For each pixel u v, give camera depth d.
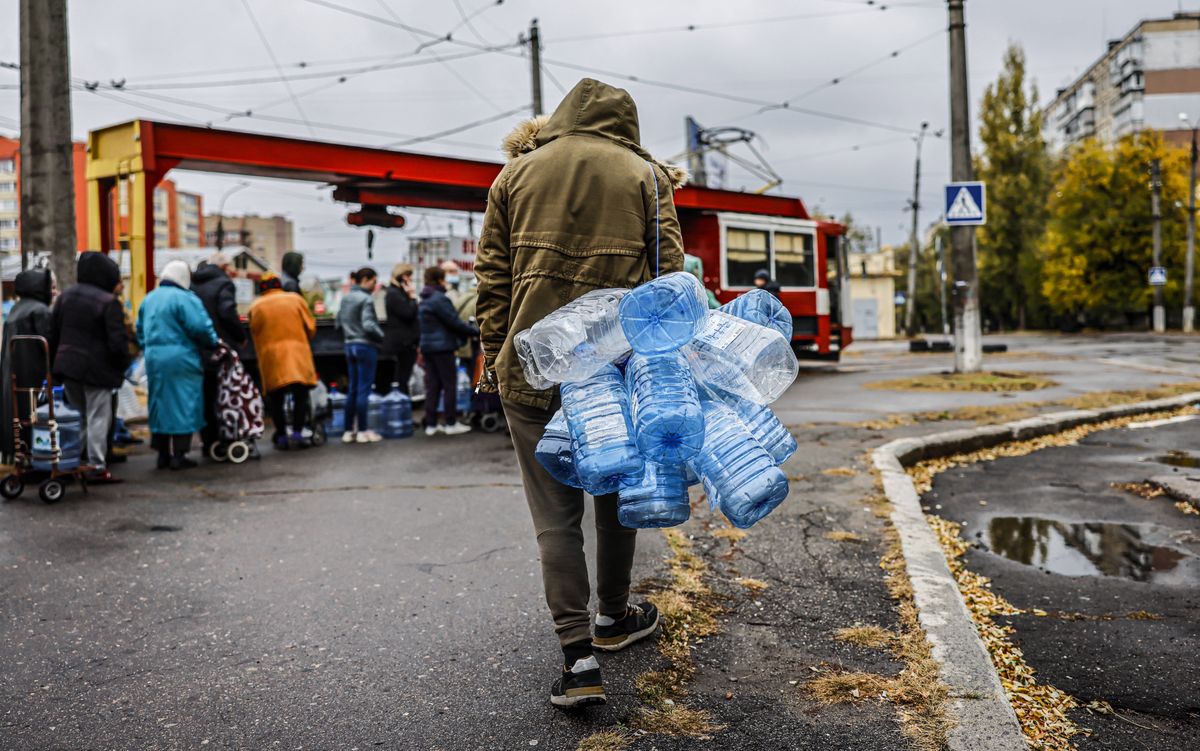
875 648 3.35
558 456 2.76
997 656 3.36
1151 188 46.50
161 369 7.51
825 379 15.65
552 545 2.86
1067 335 43.31
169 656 3.43
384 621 3.77
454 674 3.22
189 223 142.25
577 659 2.82
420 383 12.52
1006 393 12.33
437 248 21.39
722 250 16.62
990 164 54.62
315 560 4.70
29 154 9.05
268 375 8.73
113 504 6.15
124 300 10.59
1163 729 2.83
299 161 11.76
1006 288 55.00
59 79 9.10
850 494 5.78
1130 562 4.61
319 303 12.91
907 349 31.86
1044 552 4.84
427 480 6.89
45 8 9.03
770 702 2.94
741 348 2.72
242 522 5.58
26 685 3.18
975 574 4.45
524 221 2.88
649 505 2.56
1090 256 48.22
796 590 4.01
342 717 2.91
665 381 2.55
